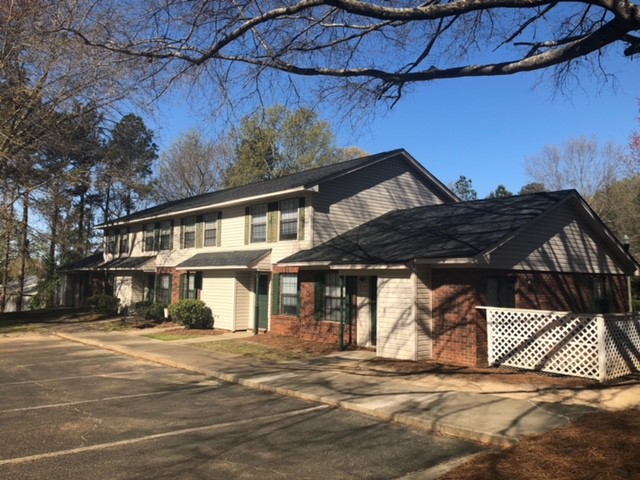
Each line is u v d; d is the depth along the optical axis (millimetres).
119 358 14547
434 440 6762
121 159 26453
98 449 6262
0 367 12938
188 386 10516
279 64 8023
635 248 35844
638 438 6195
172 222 26125
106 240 33250
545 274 14336
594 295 16250
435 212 17609
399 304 13375
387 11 6020
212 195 26844
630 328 10859
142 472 5469
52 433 6949
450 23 7895
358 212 19469
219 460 5898
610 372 10172
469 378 10516
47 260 35375
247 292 20984
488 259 11875
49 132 21453
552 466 5414
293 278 18422
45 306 36906
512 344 11625
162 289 26359
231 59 8156
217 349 15562
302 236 18297
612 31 5402
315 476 5418
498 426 6988
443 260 12156
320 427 7371
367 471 5578
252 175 37594
